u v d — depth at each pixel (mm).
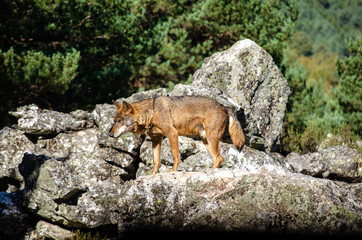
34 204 10133
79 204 10391
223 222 8930
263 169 10008
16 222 10016
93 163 11859
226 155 12469
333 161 13586
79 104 21469
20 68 17438
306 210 9305
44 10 19047
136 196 9438
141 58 24234
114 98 22172
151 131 10828
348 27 106688
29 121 12219
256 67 14695
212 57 16172
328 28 101438
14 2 18016
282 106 14961
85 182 11508
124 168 12117
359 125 22750
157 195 9484
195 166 12219
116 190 11281
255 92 14602
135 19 23188
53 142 12461
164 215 9344
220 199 9516
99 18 21281
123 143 12055
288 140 16438
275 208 9422
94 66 23438
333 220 9164
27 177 10602
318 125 22672
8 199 10273
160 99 10734
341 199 9625
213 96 13102
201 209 9273
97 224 10305
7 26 18484
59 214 10039
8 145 12172
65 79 18188
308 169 13586
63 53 20641
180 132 10820
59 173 10406
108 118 12359
